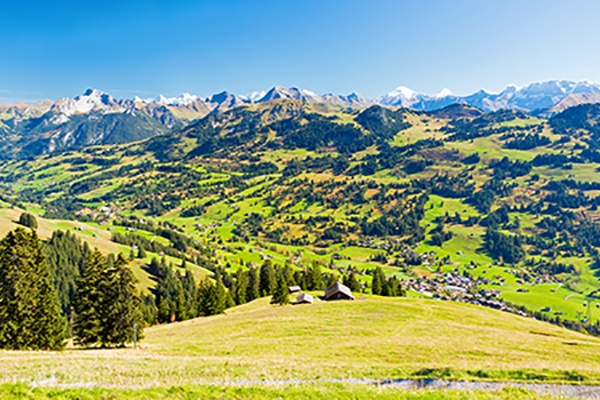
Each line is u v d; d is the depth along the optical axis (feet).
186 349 178.40
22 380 80.43
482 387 97.04
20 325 169.37
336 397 73.46
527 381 102.83
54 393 66.54
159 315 410.72
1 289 168.76
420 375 107.65
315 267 484.33
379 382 100.42
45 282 185.06
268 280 459.73
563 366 123.54
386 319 248.73
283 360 132.87
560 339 205.87
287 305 325.42
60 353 143.13
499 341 185.68
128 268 190.70
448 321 249.96
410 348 164.86
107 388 72.02
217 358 135.95
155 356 142.61
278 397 71.41
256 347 179.52
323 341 190.49
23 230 177.37
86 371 94.53
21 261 172.45
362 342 181.57
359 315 262.06
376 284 442.09
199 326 258.37
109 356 133.90
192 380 89.92
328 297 348.38
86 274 191.52
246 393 72.54
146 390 71.41
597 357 157.48
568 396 90.74
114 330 185.37
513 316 306.96
